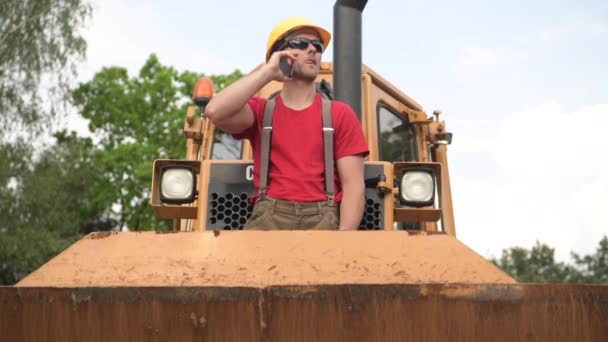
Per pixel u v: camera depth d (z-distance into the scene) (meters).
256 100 4.14
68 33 25.20
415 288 2.66
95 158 32.88
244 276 2.97
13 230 27.62
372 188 4.61
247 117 4.02
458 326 2.66
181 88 34.81
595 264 56.12
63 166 30.73
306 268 3.00
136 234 3.11
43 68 25.11
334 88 5.45
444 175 6.83
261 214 3.91
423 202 4.62
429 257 3.05
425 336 2.65
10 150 25.84
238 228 4.63
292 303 2.65
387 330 2.65
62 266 3.01
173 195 4.67
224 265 3.01
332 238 3.09
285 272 2.98
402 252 3.06
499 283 2.68
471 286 2.67
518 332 2.65
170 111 34.47
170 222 33.81
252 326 2.65
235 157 6.36
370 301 2.66
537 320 2.66
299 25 4.12
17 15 24.94
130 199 33.59
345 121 4.01
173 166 4.70
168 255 3.04
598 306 2.66
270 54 4.20
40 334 2.66
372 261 3.03
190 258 3.03
